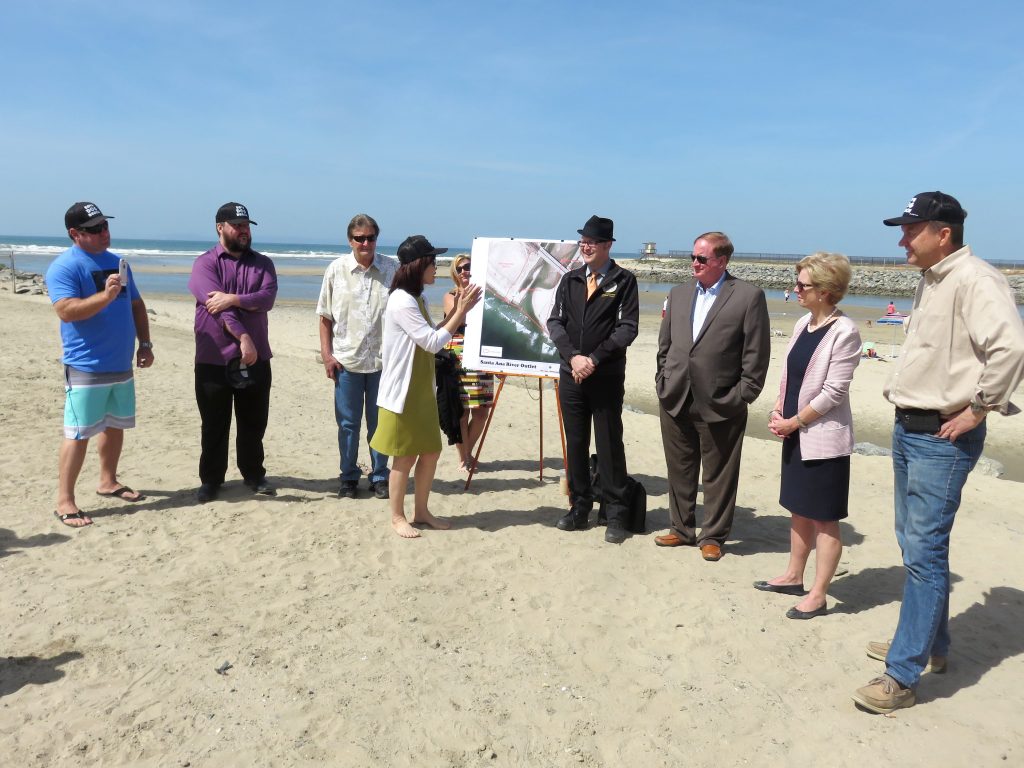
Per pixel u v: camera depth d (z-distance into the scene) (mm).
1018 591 4383
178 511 5211
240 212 5035
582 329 4883
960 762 2785
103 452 5359
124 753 2719
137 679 3184
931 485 3039
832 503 3805
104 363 4832
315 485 6016
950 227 2980
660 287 55312
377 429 4840
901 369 3176
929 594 3059
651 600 4125
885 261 72250
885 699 3061
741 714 3076
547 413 9648
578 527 5246
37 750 2709
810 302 3799
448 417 6562
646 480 6750
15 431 7070
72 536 4684
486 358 5762
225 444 5406
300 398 10055
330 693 3135
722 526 4742
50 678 3162
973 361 2920
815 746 2883
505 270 5695
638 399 13125
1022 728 2994
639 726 2992
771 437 10508
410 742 2852
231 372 5047
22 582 4023
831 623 3879
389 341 4719
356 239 5301
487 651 3535
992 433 11000
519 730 2947
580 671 3383
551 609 3988
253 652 3428
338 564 4461
